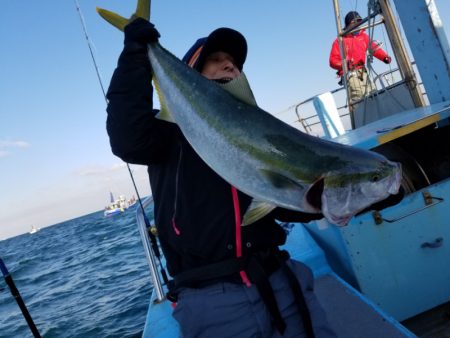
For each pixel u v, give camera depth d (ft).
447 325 5.91
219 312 3.21
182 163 3.58
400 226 5.80
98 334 15.75
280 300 3.39
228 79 4.18
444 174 7.16
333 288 5.82
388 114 11.37
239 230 3.30
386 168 3.49
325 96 13.78
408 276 5.82
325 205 3.45
